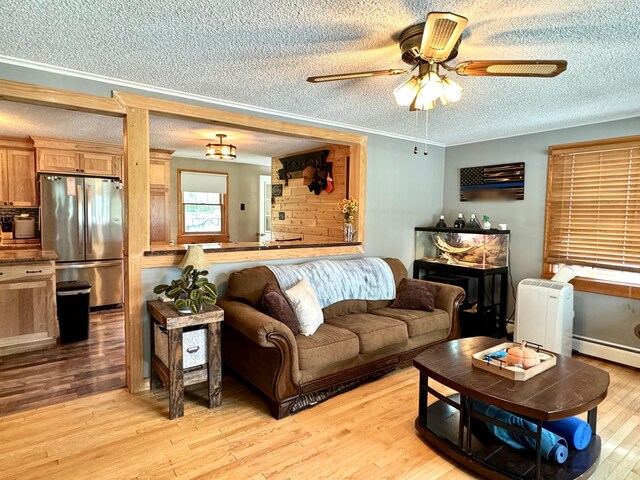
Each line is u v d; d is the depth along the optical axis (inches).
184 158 269.3
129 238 115.7
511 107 132.0
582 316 153.3
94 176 210.2
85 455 86.4
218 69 101.3
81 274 206.7
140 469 82.0
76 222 203.8
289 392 103.7
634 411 109.0
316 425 100.4
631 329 140.9
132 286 116.5
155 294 121.0
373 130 170.7
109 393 116.8
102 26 78.2
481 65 73.6
